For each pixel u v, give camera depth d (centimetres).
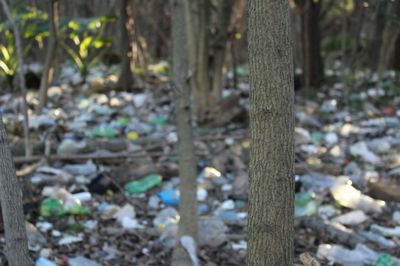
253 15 134
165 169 445
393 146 537
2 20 793
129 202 398
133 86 762
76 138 520
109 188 415
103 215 364
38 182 401
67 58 982
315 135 565
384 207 399
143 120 614
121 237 336
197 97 639
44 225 339
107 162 462
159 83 814
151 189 420
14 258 164
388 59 868
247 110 625
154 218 371
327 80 820
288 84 136
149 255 315
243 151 498
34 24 684
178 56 296
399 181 445
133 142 521
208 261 306
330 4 859
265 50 134
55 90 723
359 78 827
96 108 638
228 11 641
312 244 336
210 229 333
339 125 612
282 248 143
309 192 407
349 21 1030
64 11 999
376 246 335
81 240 324
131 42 873
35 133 527
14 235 164
